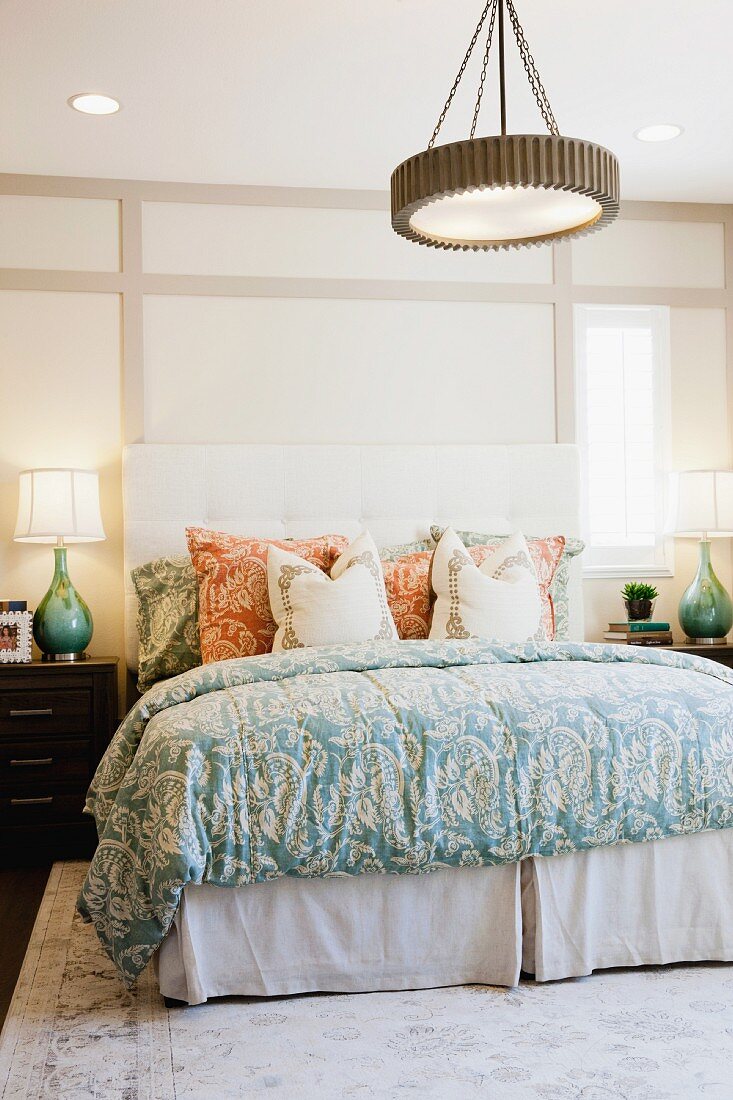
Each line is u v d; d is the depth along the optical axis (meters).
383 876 2.62
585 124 4.09
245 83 3.68
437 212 2.96
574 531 4.81
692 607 4.74
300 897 2.58
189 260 4.63
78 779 4.00
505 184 2.67
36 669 3.99
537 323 4.93
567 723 2.68
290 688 2.77
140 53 3.44
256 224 4.70
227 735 2.54
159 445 4.47
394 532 4.63
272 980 2.56
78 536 4.18
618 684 2.83
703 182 4.77
